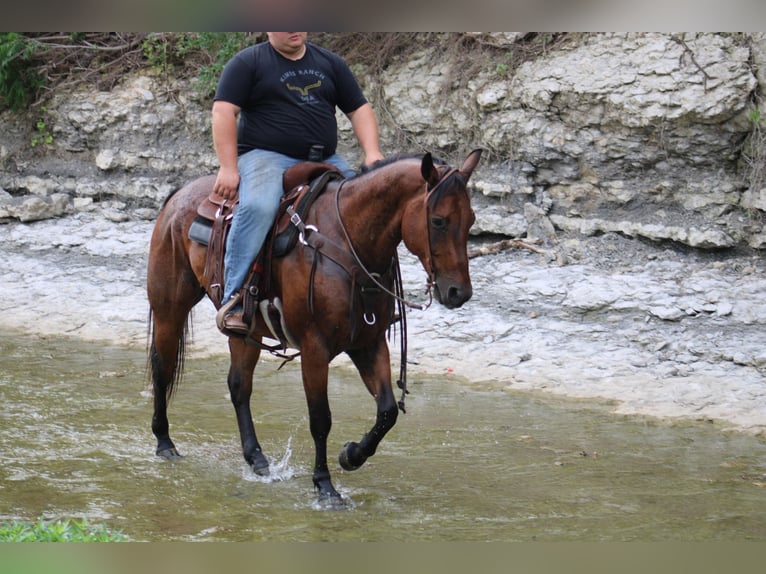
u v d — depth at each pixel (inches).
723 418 298.4
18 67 569.3
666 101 407.5
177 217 262.5
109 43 575.8
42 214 530.6
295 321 227.8
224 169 239.1
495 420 302.7
